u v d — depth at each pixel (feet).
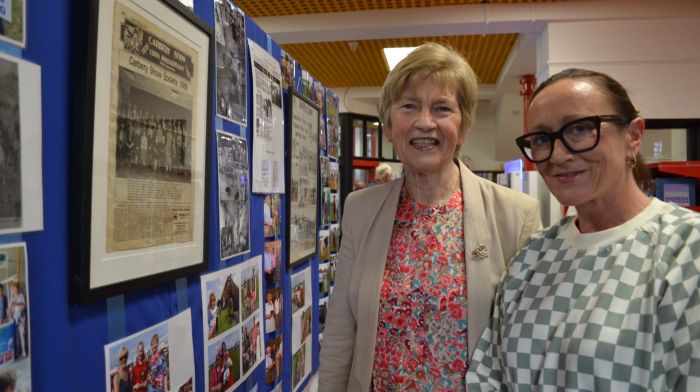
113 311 2.72
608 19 13.61
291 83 6.36
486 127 34.04
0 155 1.93
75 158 2.35
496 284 3.51
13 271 2.01
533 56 17.65
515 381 2.84
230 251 4.29
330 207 8.49
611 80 2.76
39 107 2.14
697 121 13.20
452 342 3.51
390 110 3.81
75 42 2.37
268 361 5.44
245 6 14.51
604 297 2.48
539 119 2.82
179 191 3.26
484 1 14.02
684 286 2.27
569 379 2.43
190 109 3.39
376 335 3.72
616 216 2.78
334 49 18.84
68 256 2.34
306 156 6.84
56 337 2.27
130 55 2.69
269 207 5.46
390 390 3.63
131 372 2.88
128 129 2.69
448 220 3.79
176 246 3.24
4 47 1.95
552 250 3.09
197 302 3.72
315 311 7.60
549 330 2.74
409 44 18.02
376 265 3.83
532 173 13.66
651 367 2.24
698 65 13.24
